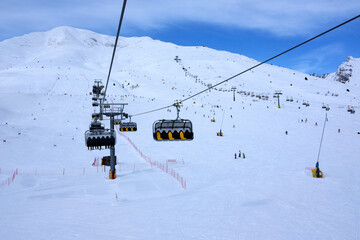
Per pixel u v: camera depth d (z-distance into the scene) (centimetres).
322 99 15788
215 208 2009
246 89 17388
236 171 3434
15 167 3544
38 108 7981
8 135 5259
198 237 1440
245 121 7975
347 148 4772
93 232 1415
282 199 2259
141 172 3412
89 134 2273
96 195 2409
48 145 4931
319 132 6431
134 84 14900
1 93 8756
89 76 14812
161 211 1920
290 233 1547
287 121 7956
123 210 1936
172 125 1248
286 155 4359
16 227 1423
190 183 2875
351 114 9894
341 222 1736
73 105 8656
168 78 18125
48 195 2388
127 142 5581
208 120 8131
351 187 2612
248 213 1895
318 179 2944
